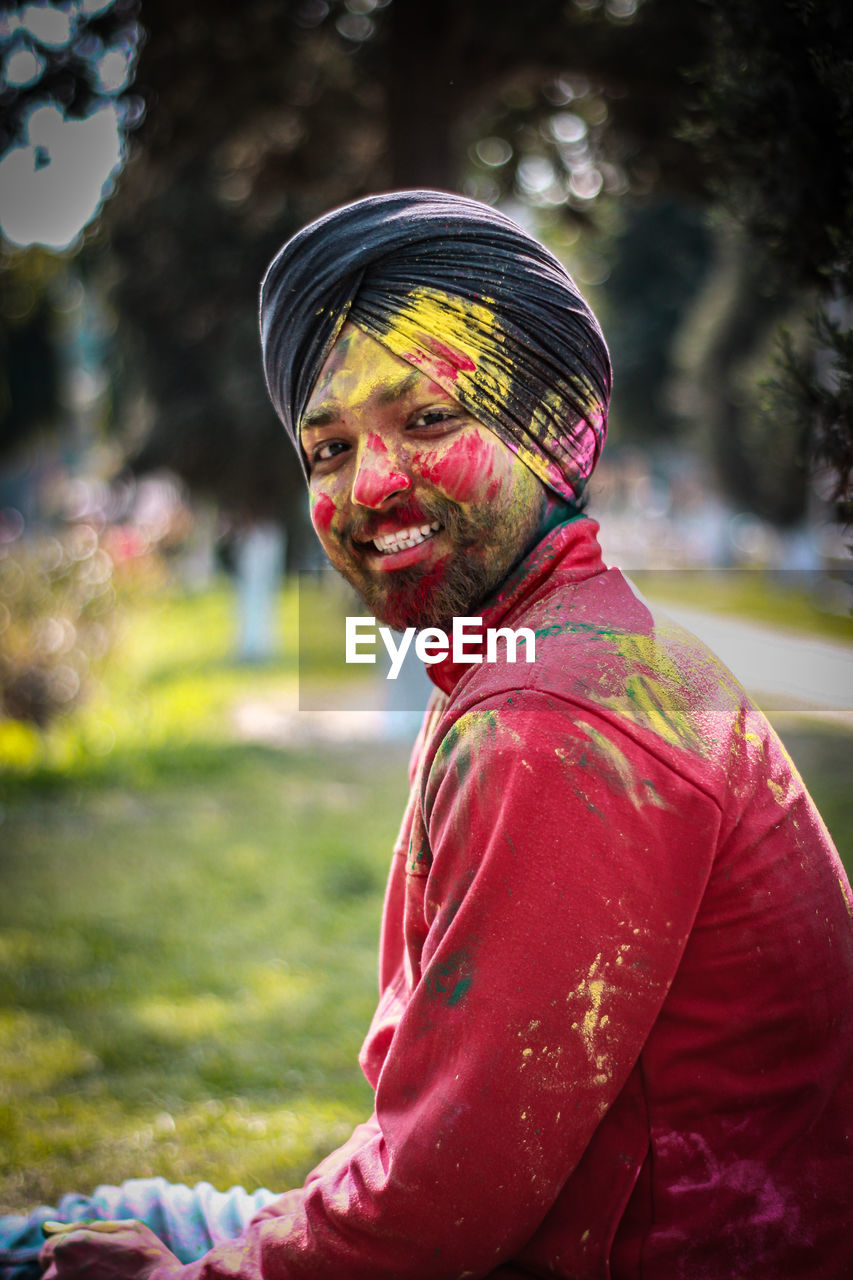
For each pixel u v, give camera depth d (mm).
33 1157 2852
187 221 9555
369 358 1111
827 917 1064
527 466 1144
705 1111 1008
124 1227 1297
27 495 23781
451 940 981
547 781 965
